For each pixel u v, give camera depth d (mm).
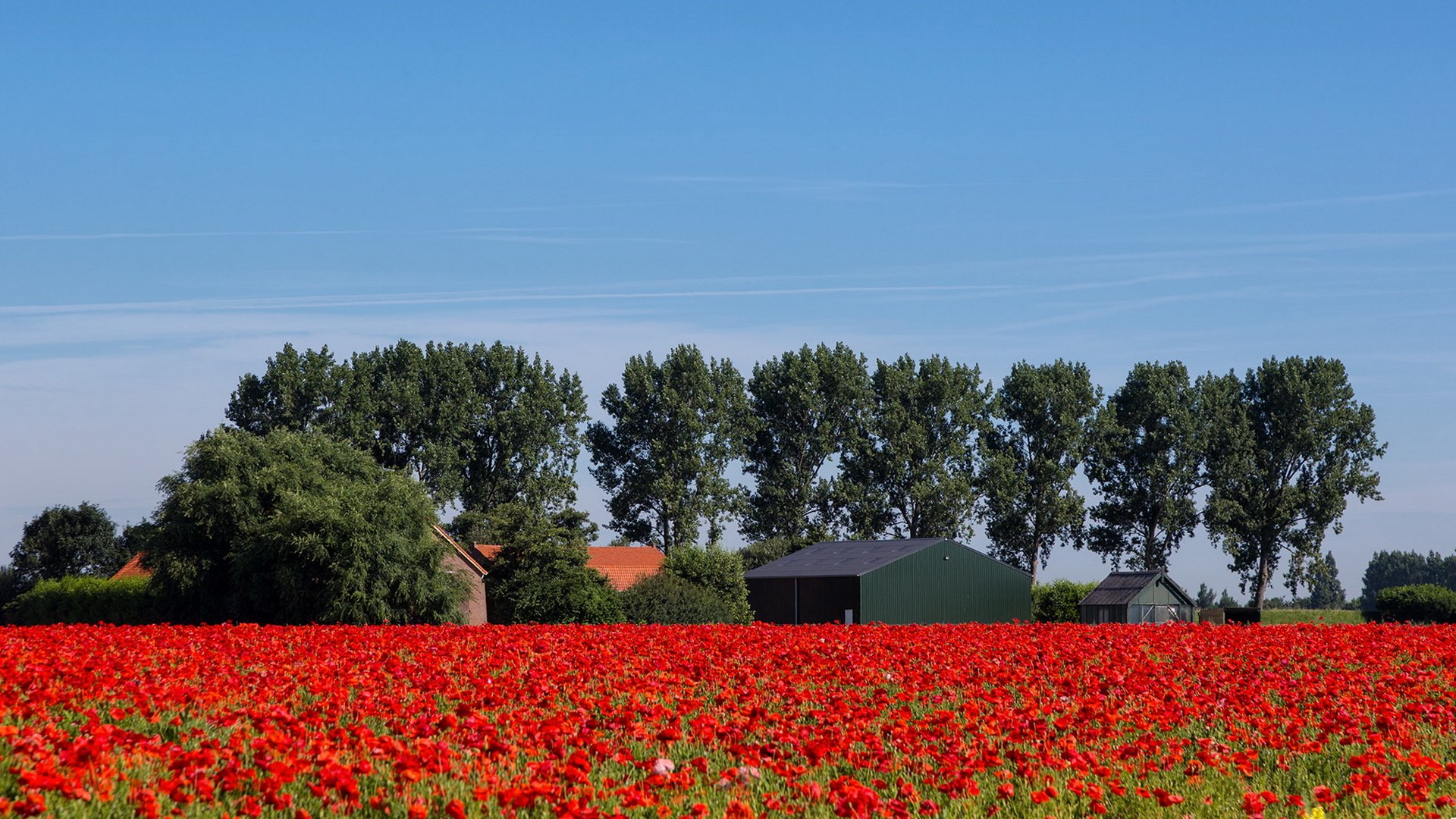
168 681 19516
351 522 59438
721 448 106250
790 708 20312
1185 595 89750
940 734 17047
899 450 106688
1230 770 15922
